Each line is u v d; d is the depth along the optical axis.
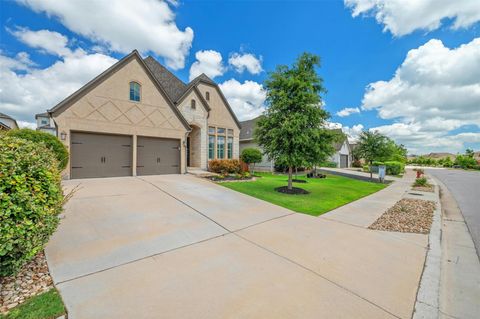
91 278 2.76
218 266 3.13
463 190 12.46
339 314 2.19
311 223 5.32
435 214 6.45
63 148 8.77
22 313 2.11
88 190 7.74
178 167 13.67
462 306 2.40
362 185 13.09
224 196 7.87
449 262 3.56
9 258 2.37
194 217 5.44
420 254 3.70
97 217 5.11
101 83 10.79
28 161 2.68
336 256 3.54
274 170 20.67
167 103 13.05
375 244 4.09
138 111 11.94
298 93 8.27
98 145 10.82
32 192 2.60
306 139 7.95
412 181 16.22
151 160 12.56
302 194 8.89
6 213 2.22
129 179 10.50
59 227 4.43
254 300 2.38
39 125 27.06
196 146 16.02
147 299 2.36
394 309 2.29
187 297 2.41
